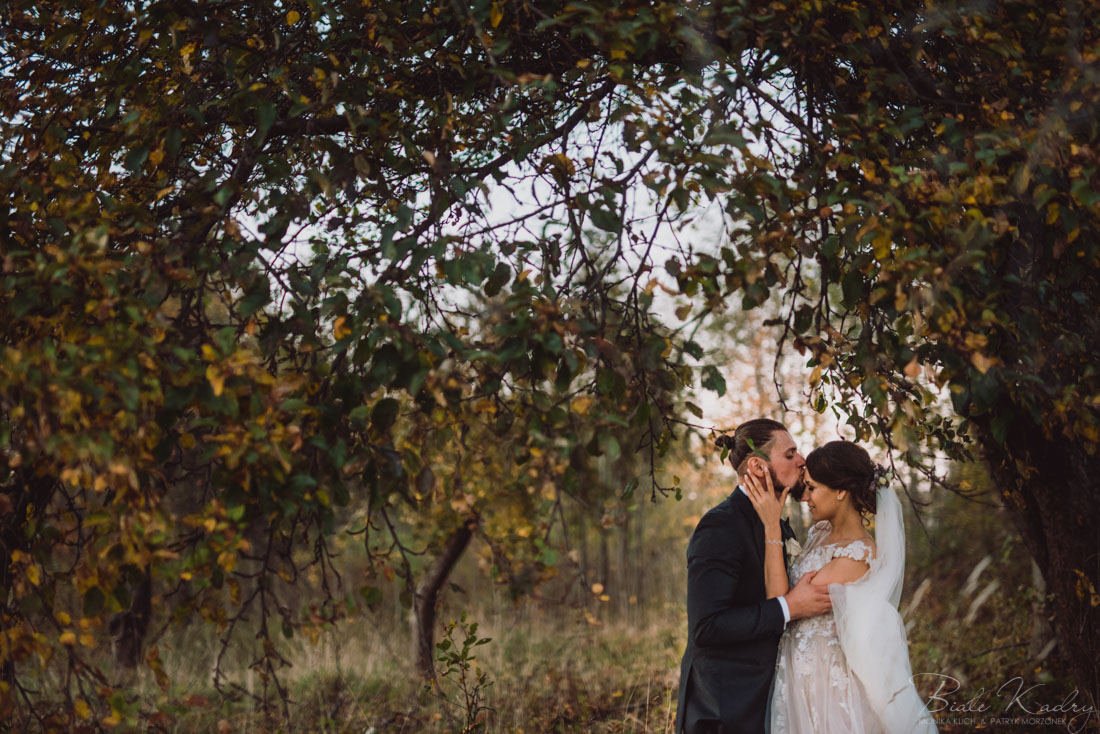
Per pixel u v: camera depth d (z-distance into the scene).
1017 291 2.31
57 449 1.72
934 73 2.58
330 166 2.43
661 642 6.88
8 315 2.13
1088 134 2.24
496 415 2.18
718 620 2.73
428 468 2.01
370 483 2.06
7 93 2.55
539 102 2.66
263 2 2.52
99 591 1.89
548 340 1.93
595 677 5.70
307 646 6.32
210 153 2.67
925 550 7.63
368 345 2.04
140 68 2.46
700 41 2.05
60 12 2.52
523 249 2.29
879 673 2.66
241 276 2.03
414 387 1.89
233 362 1.76
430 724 4.45
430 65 2.57
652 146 2.13
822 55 2.33
